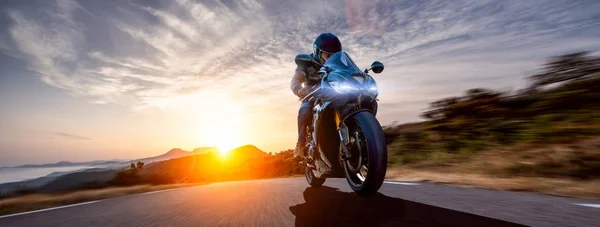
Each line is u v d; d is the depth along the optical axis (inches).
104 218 106.3
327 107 112.0
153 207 121.6
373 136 93.2
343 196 112.5
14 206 251.9
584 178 160.6
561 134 216.1
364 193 99.4
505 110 285.4
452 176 182.7
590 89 231.5
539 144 223.8
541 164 192.4
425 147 320.5
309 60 123.6
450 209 81.8
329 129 116.7
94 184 348.5
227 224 81.7
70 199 278.7
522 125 254.8
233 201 120.0
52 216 121.8
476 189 119.3
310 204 101.6
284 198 118.7
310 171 155.3
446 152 291.7
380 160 90.8
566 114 231.1
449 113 328.8
